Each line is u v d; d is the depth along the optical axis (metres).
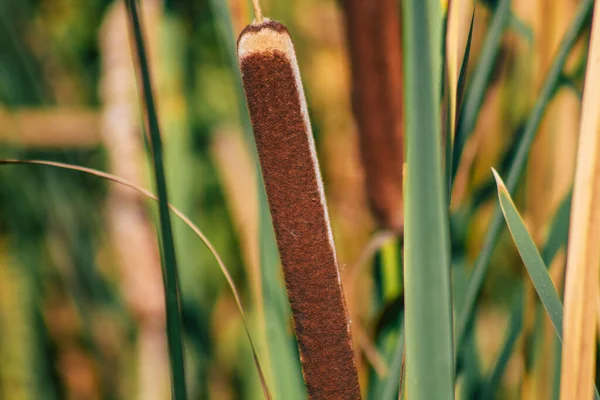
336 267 0.57
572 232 0.56
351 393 0.58
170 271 0.60
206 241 0.62
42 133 0.88
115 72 0.76
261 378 0.62
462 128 0.62
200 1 0.91
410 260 0.56
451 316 0.56
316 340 0.58
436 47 0.55
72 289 0.90
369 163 0.70
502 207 0.58
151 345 0.80
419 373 0.57
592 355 0.56
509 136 0.76
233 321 0.91
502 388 0.77
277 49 0.55
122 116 0.76
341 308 0.58
